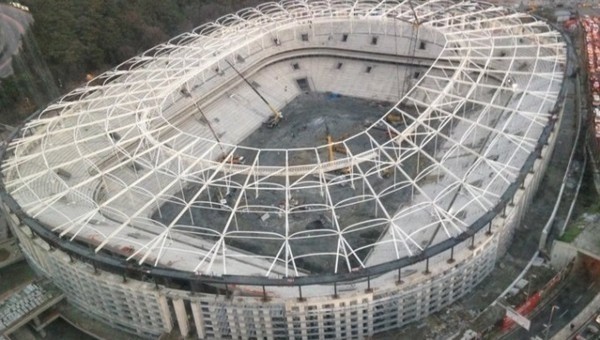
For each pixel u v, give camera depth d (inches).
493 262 4055.1
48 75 7170.3
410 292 3535.9
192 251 3673.7
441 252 3511.3
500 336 3678.6
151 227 4473.4
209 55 5871.1
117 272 3769.7
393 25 6761.8
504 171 4153.5
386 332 3730.3
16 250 4808.1
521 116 5007.4
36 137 4869.6
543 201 4699.8
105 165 4968.0
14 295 4220.0
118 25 7785.4
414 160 5211.6
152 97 5167.3
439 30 6053.2
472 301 3880.4
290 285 3351.4
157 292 3602.4
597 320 3737.7
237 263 3828.7
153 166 4407.0
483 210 3966.5
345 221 4569.4
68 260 3868.1
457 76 5059.1
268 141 5935.0
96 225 4106.8
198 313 3607.3
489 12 6604.3
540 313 3818.9
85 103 5684.1
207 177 4744.1
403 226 4264.3
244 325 3629.4
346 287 3587.6
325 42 7042.3
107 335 4067.4
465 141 5083.7
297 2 7539.4
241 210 4232.3
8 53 7534.5
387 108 6338.6
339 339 3708.2
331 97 6678.2
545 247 4205.2
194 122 5910.4
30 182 4306.1
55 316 4222.4
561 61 5565.9
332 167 4306.1
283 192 4977.9
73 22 7377.0
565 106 6008.9
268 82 6761.8
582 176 5027.1
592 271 4030.5
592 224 4165.8
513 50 5944.9
